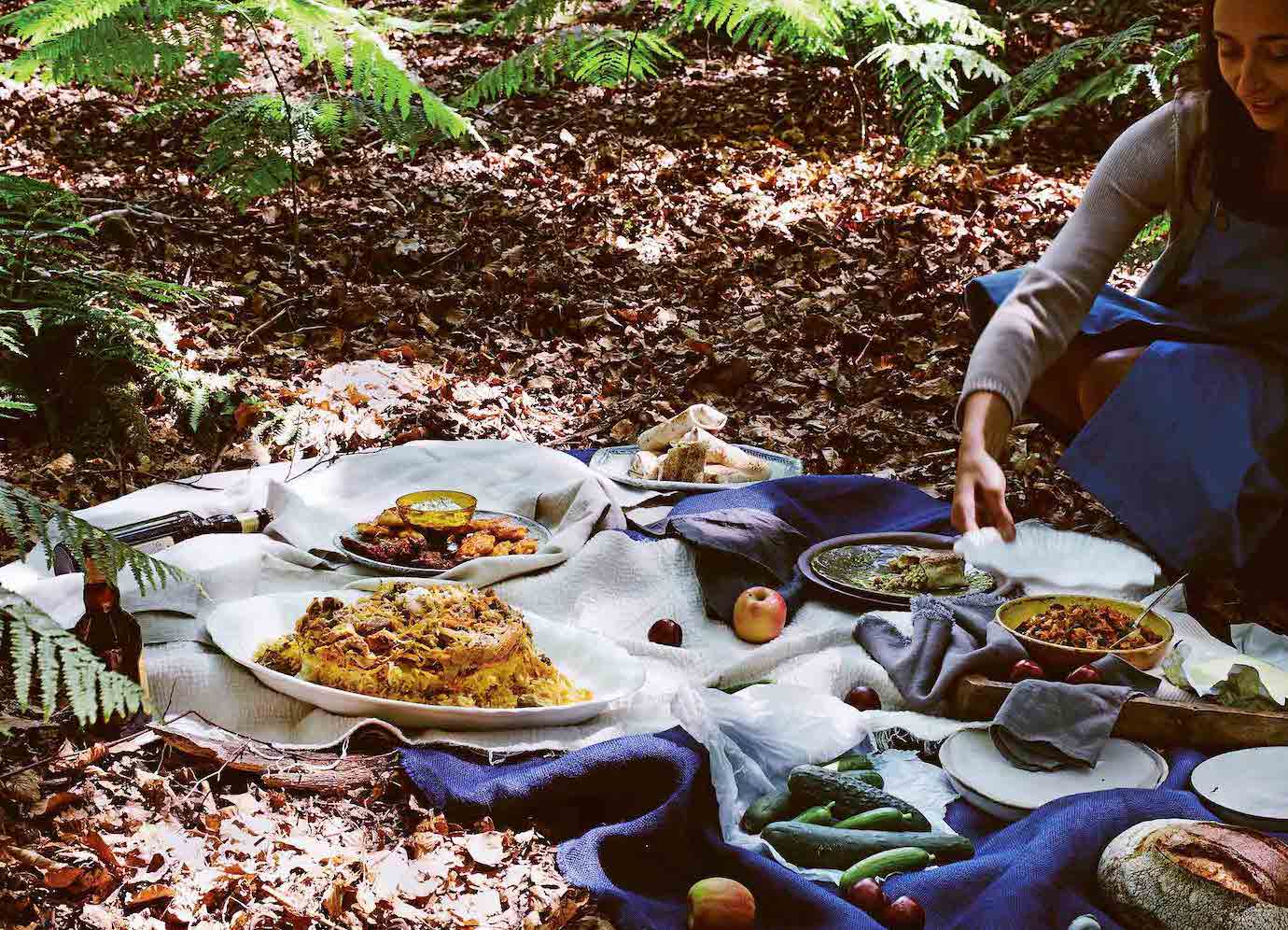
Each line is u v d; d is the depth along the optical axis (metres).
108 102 6.86
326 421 4.12
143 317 4.43
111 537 2.19
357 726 2.45
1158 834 2.06
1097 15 7.77
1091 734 2.42
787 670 2.80
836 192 6.46
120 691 1.93
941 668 2.73
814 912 2.03
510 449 3.75
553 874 2.12
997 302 3.40
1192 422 2.98
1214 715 2.47
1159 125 3.06
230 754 2.37
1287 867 1.98
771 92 7.74
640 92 7.79
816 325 5.11
